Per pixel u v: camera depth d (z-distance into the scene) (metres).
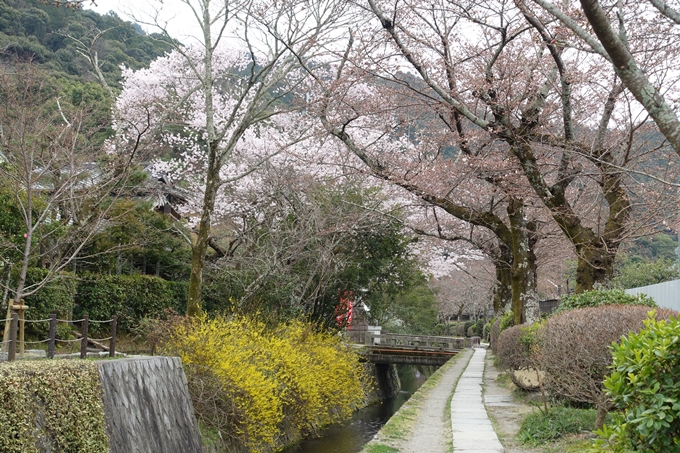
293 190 18.09
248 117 14.30
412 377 39.34
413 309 36.06
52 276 12.54
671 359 3.97
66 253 14.76
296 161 17.94
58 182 13.05
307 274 18.92
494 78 11.95
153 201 20.48
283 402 13.20
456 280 40.62
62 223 14.18
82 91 23.05
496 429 9.42
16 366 5.99
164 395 9.20
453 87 12.06
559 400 9.59
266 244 17.88
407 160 15.29
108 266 18.17
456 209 14.69
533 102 12.10
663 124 4.55
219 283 18.14
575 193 17.36
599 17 4.33
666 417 3.79
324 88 13.34
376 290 21.28
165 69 20.66
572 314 8.04
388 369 29.02
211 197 14.09
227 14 13.99
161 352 11.78
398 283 21.45
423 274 26.09
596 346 7.29
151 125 17.77
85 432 6.54
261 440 12.22
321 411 15.73
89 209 15.20
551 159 14.34
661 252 36.31
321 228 17.55
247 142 19.25
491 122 11.16
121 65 21.05
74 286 14.95
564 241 18.91
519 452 7.65
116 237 17.19
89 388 6.80
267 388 11.73
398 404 24.00
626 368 4.23
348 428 16.55
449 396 13.78
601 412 7.16
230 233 20.53
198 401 10.72
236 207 19.61
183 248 20.41
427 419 10.59
